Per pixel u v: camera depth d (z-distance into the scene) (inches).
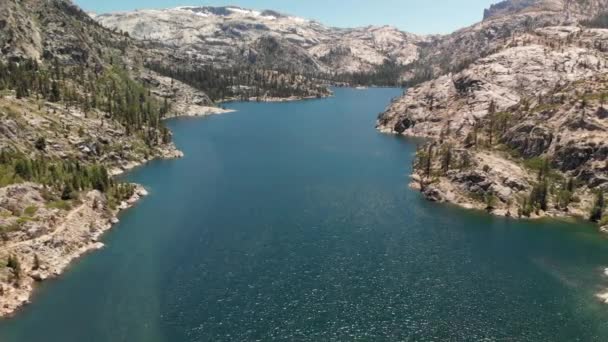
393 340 3528.5
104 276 4434.1
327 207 6505.9
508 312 3922.2
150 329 3629.4
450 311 3929.6
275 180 7795.3
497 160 7401.6
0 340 3469.5
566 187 6614.2
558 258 4958.2
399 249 5157.5
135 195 6722.4
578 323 3769.7
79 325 3668.8
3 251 4335.6
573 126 7214.6
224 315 3826.3
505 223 5974.4
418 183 7559.1
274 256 4933.6
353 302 4047.7
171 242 5236.2
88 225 5334.6
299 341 3501.5
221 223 5831.7
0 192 5049.2
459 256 4987.7
